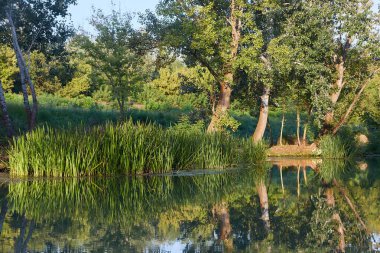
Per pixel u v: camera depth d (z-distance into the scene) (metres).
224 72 26.05
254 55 24.72
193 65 28.34
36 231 8.38
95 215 9.96
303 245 7.55
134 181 15.33
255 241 7.77
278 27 27.62
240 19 25.84
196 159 19.22
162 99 44.62
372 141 30.53
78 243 7.51
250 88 29.11
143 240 7.77
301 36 26.34
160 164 17.69
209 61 26.36
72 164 15.86
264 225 9.02
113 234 8.16
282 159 26.44
